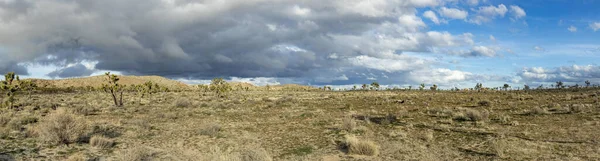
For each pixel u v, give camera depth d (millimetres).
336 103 57125
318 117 32719
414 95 89875
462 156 15031
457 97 74188
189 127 26531
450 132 21500
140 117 35062
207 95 102312
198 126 26984
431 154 15641
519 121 26016
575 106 31656
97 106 52469
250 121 30250
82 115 36875
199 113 39062
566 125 22922
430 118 29859
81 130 19906
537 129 21750
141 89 99750
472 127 23422
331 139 19938
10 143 17656
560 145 16516
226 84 115812
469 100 60906
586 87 116375
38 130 20156
